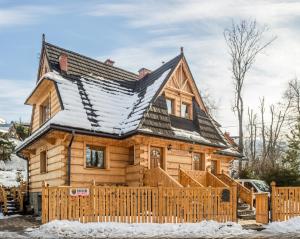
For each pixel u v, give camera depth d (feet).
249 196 63.10
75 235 40.34
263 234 40.68
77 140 57.82
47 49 69.62
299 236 38.68
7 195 74.08
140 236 39.83
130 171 61.72
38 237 39.47
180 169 61.62
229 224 44.42
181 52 72.13
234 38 117.80
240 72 117.50
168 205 45.88
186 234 40.91
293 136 126.52
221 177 70.03
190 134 67.36
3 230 45.39
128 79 80.02
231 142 105.19
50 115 66.95
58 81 62.85
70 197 44.78
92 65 74.43
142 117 59.77
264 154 141.69
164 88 66.85
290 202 46.14
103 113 62.85
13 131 152.35
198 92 74.02
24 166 135.85
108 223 43.96
